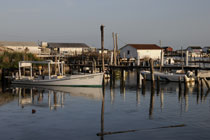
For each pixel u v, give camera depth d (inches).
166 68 2241.6
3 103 1111.6
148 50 3257.9
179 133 714.2
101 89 1547.7
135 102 1134.4
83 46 4217.5
